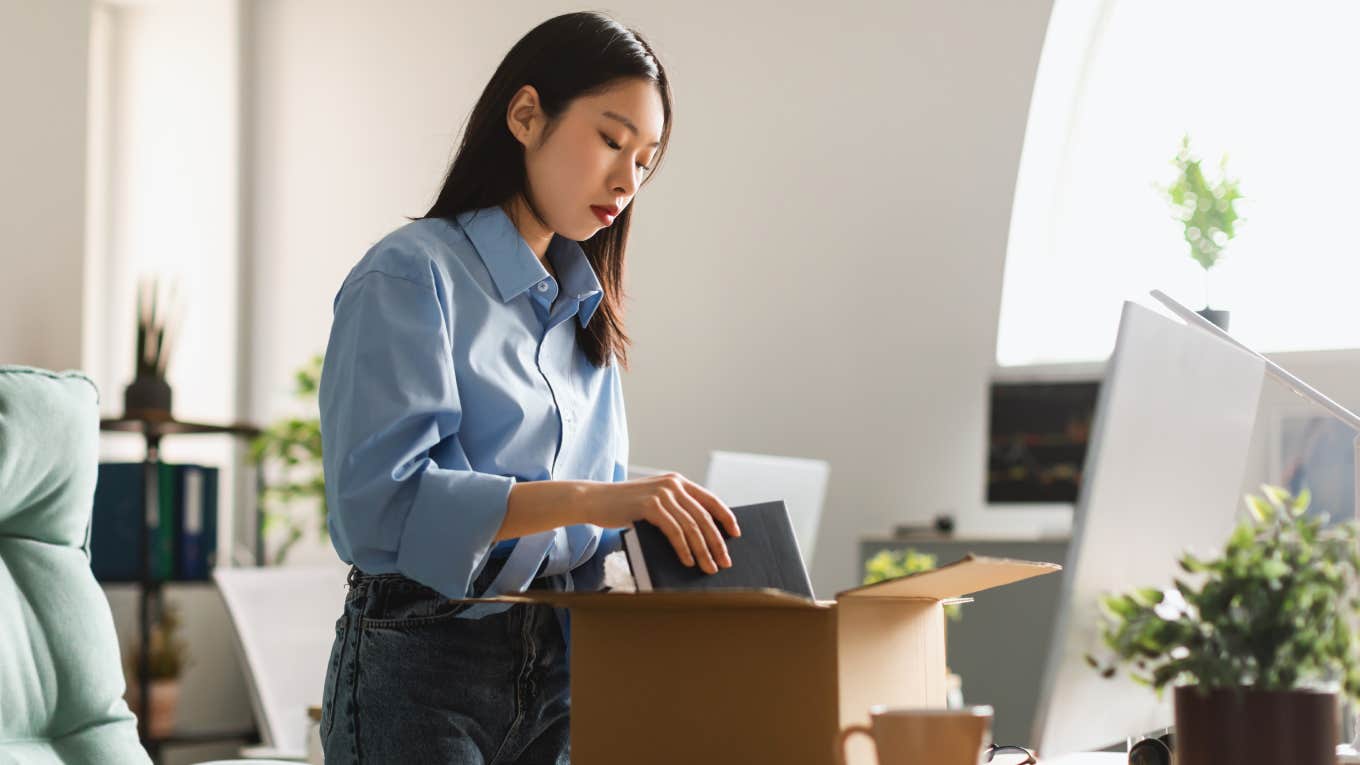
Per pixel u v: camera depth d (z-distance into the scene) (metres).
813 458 4.30
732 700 0.99
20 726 1.38
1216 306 3.91
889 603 1.04
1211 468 1.14
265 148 4.68
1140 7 4.06
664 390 4.39
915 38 4.07
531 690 1.25
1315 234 3.83
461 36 4.47
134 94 4.70
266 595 2.98
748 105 4.24
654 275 4.38
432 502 1.12
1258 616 0.92
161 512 3.89
